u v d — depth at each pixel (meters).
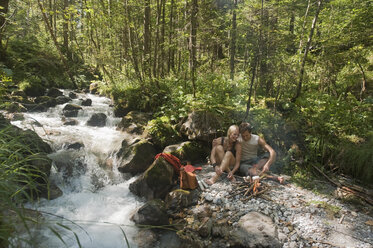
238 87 6.71
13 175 1.88
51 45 13.20
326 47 5.98
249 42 5.43
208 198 3.62
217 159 4.33
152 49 9.10
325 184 4.00
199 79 7.19
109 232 3.21
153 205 3.40
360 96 5.51
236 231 2.98
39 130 5.46
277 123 5.14
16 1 11.22
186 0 6.19
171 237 3.09
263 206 3.41
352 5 6.54
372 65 6.46
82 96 9.11
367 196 3.59
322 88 6.01
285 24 7.46
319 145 4.50
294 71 5.58
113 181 4.52
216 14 7.62
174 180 4.20
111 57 9.64
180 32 6.49
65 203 3.75
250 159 4.28
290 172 4.43
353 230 2.95
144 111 7.07
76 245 2.85
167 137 5.31
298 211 3.31
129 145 4.93
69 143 5.01
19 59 9.48
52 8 13.70
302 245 2.75
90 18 8.92
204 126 5.08
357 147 4.23
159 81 7.97
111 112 7.37
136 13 8.11
